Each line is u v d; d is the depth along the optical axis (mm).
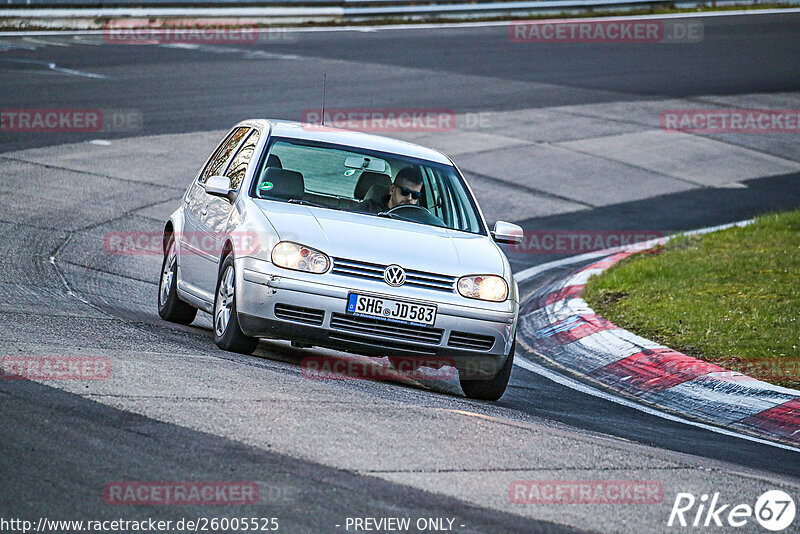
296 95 88000
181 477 16500
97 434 18078
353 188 30188
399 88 96000
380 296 25969
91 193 54969
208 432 18797
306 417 20453
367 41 120750
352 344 26234
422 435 20344
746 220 66812
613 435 24750
